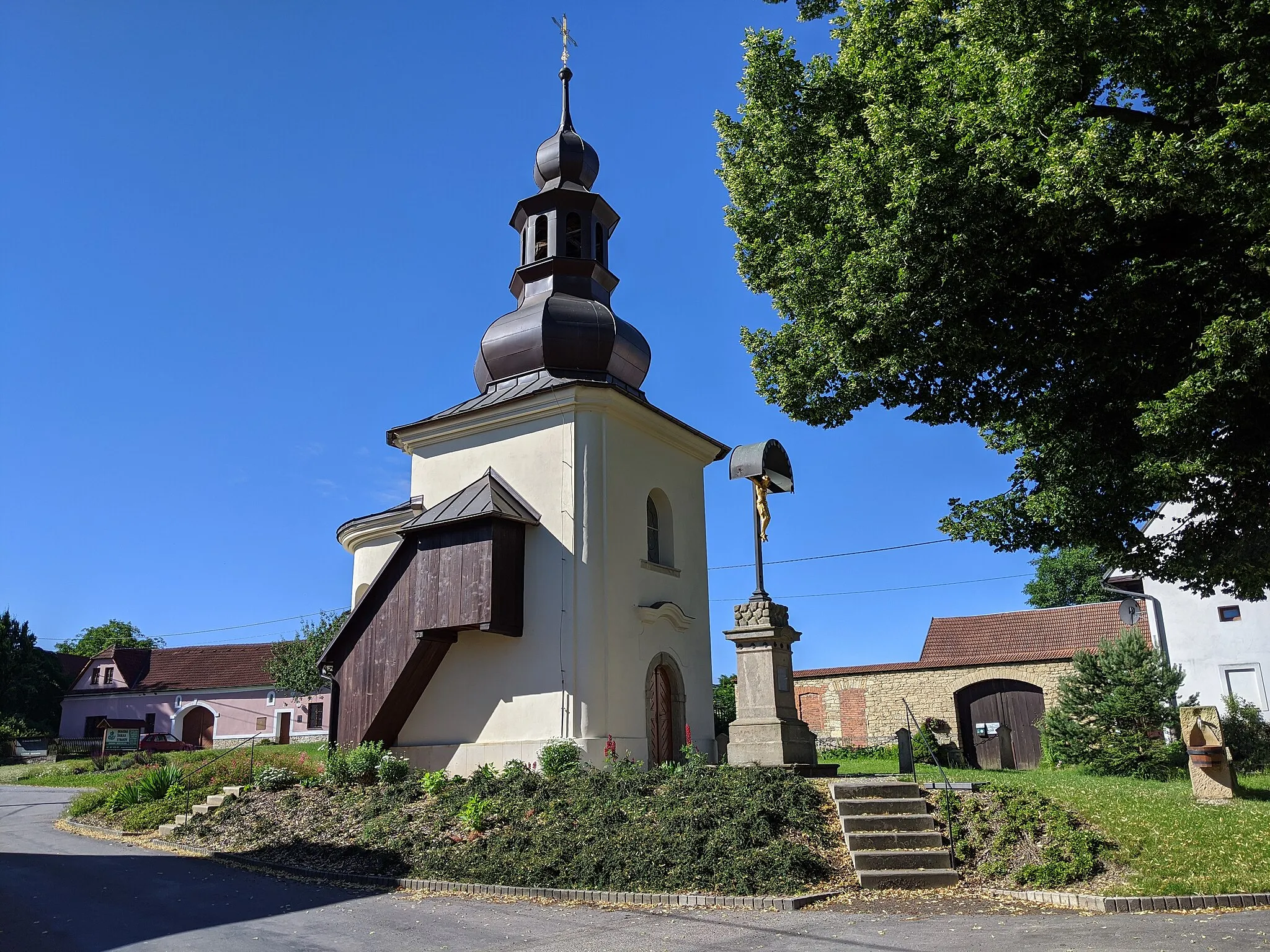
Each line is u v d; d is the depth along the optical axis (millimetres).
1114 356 12258
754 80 15047
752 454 16109
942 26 13414
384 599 19422
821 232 14570
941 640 34844
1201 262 11047
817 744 31875
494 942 9117
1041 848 11492
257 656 56594
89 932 10000
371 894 11914
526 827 13234
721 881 10984
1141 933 8477
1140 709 22016
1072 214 11078
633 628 18906
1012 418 13758
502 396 20484
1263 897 9656
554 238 22578
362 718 18953
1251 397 10859
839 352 13242
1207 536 13008
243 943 9273
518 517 18516
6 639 60156
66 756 51125
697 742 20234
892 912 9922
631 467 19828
